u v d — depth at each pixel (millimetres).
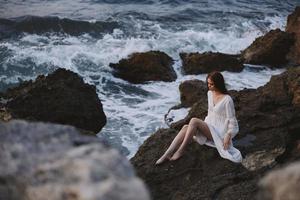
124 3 19578
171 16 17797
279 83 8516
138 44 14641
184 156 6355
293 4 21219
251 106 7746
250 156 6387
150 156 6562
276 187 2152
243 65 13391
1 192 2049
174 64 13352
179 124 7797
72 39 14828
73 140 2248
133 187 1870
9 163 2094
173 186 5941
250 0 21188
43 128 2311
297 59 13852
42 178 1989
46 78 8789
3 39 14273
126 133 9367
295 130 7160
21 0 18969
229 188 5695
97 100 8680
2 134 2260
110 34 15500
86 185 1865
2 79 12320
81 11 18062
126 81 12383
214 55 13062
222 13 18766
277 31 14383
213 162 6227
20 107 8000
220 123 6383
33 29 15164
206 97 8492
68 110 8195
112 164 1974
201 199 5602
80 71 12859
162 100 11242
